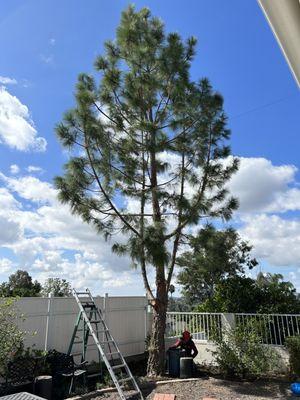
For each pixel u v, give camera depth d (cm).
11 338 718
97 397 784
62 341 961
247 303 1264
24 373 766
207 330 1203
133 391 830
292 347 965
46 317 933
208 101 1030
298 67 139
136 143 1041
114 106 1054
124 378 894
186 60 1065
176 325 1284
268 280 1589
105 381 892
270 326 1120
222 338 1016
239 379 947
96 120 989
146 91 1045
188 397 792
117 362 1118
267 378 952
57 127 959
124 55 1082
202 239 1023
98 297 1112
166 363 1043
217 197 1058
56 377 816
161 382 902
